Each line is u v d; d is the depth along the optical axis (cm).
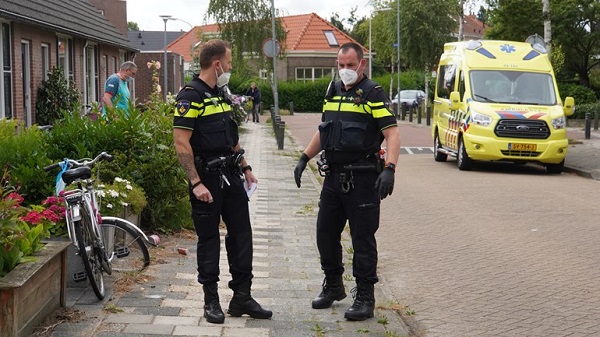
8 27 1775
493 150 1728
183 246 852
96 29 2642
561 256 873
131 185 831
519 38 4338
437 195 1360
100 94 2786
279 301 659
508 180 1590
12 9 1702
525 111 1747
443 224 1079
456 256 879
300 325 589
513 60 1880
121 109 896
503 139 1731
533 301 690
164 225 907
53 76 2058
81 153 818
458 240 969
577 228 1041
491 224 1074
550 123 1733
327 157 613
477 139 1738
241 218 601
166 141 912
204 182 583
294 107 5753
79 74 2456
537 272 799
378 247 935
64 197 625
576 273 794
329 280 639
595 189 1446
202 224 586
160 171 884
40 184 754
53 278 571
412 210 1200
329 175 619
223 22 4259
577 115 3731
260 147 2383
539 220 1103
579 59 4528
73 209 612
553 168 1775
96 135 853
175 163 896
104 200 745
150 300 635
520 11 4288
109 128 860
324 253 634
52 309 572
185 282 696
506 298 700
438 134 2044
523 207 1220
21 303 502
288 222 1071
